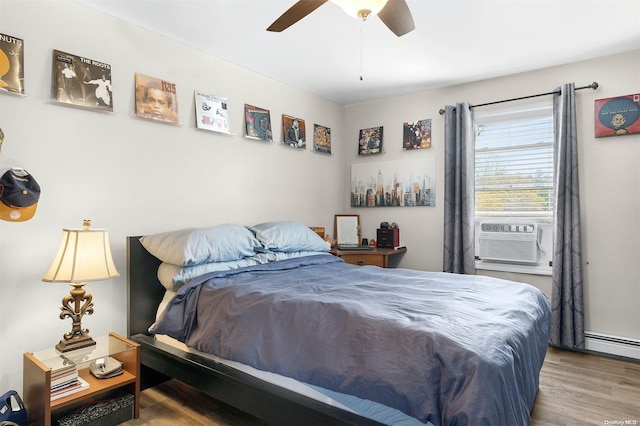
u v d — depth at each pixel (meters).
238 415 2.09
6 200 1.84
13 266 1.98
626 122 2.95
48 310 2.11
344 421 1.39
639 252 2.93
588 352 3.07
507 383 1.20
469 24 2.54
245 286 2.08
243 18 2.46
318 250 3.22
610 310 3.03
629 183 2.96
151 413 2.10
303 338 1.62
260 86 3.43
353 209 4.46
